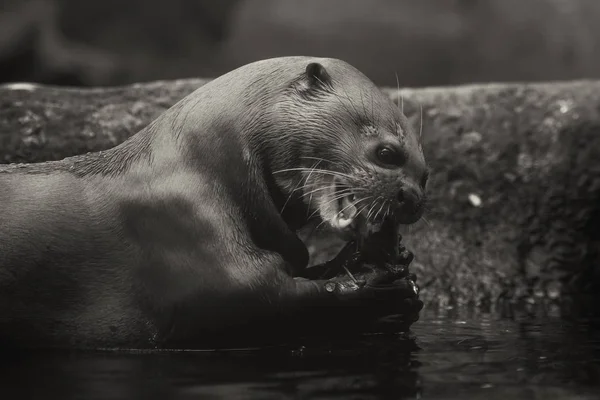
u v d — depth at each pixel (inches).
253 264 352.5
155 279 357.4
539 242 559.5
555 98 579.8
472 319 440.8
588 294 547.5
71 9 1588.3
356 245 382.3
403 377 293.1
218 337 354.9
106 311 361.1
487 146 569.0
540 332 395.9
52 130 535.2
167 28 1632.6
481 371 303.4
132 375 300.0
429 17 1473.9
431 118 572.4
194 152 364.5
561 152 567.2
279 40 1525.6
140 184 366.9
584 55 1407.5
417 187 366.3
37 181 382.0
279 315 352.5
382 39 1464.1
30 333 365.4
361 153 366.0
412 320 386.3
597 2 1429.6
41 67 1344.7
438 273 542.3
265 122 370.0
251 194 364.8
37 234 366.9
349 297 352.8
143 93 554.9
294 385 280.7
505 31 1432.1
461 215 563.5
